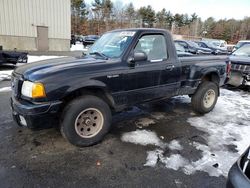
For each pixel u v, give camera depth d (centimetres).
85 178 266
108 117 347
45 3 1964
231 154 331
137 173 279
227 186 184
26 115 288
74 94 325
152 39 393
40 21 1970
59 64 328
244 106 574
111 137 370
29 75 300
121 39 381
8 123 405
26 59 1021
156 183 262
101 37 440
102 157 311
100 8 6750
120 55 356
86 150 327
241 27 7725
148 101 406
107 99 353
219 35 7675
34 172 272
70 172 276
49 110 293
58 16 2064
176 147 345
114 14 6950
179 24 8138
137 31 374
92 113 334
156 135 384
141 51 367
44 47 2041
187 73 452
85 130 331
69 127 313
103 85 330
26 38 1925
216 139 378
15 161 293
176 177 273
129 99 371
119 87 351
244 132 411
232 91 742
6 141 342
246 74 707
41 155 309
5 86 689
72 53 1906
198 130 412
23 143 338
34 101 288
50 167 284
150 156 317
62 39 2136
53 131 380
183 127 423
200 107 486
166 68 408
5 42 1830
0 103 518
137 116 470
